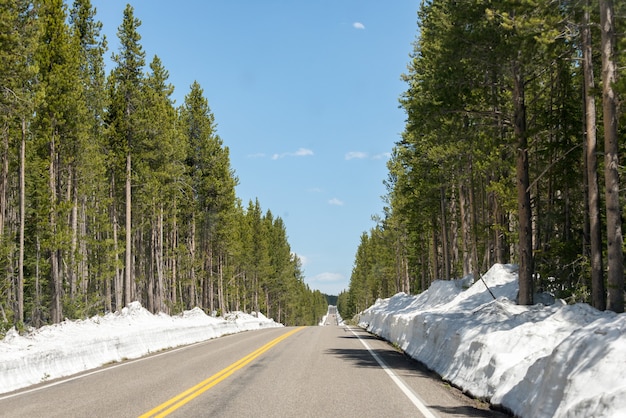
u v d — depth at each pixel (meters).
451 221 43.22
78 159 36.00
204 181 53.94
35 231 36.59
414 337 18.17
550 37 14.66
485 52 17.03
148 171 41.41
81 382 11.83
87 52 40.81
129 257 36.75
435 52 19.81
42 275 41.97
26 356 12.21
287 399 8.94
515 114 17.47
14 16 22.03
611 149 12.84
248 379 11.51
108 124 39.75
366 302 113.69
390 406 8.31
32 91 27.91
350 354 17.84
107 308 45.66
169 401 8.83
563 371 6.29
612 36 13.31
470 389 9.54
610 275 12.41
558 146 19.53
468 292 24.28
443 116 18.73
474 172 30.00
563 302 14.06
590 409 5.12
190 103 54.09
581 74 19.77
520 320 12.59
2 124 28.22
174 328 24.66
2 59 21.86
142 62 39.88
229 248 60.81
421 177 38.38
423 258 56.47
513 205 21.91
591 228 14.10
